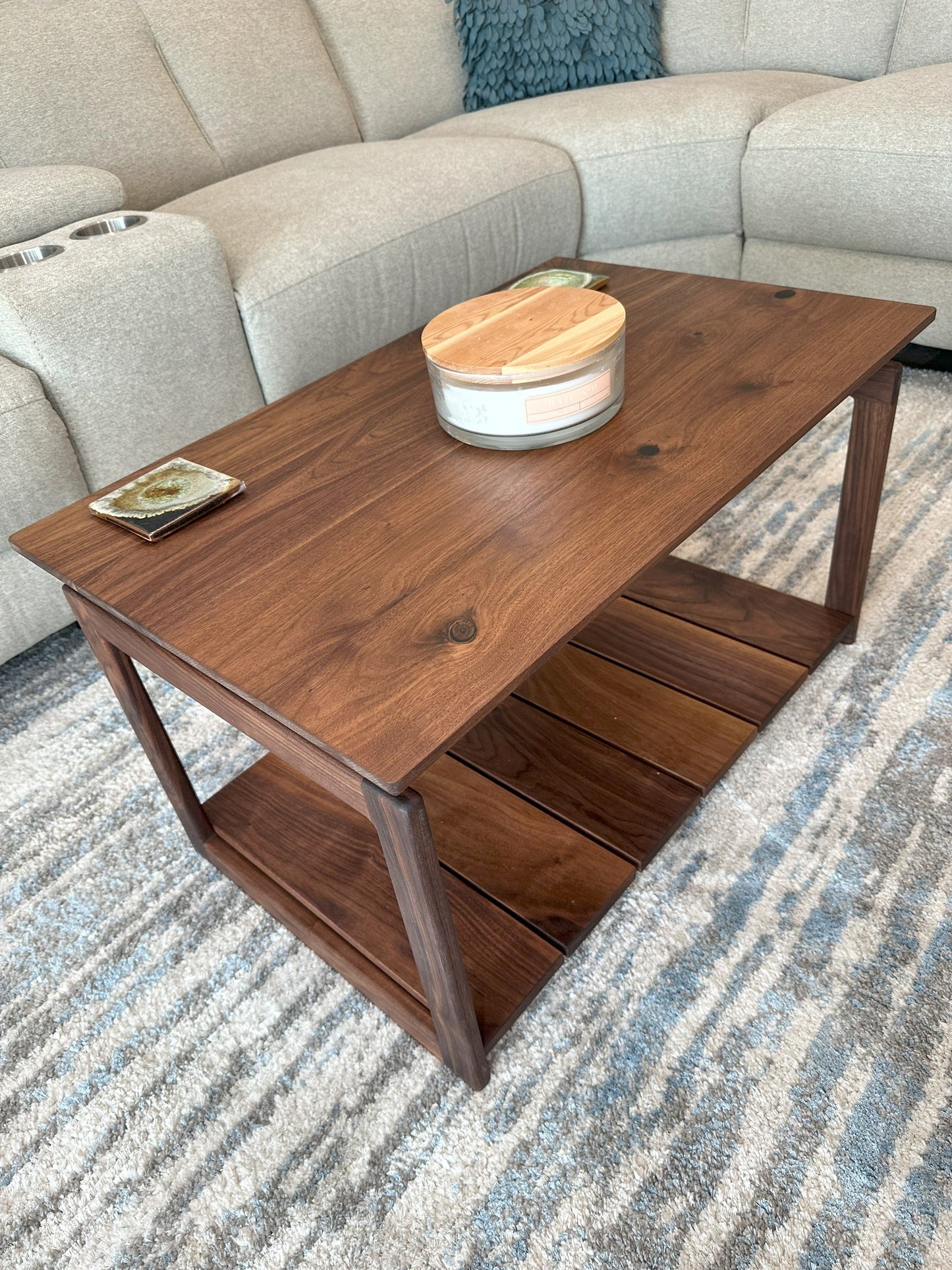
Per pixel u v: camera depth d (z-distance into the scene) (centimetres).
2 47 171
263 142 208
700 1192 76
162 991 98
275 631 69
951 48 196
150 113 190
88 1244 79
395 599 70
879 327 98
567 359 83
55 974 101
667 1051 85
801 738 113
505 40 222
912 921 93
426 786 110
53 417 126
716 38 223
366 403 102
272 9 210
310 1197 79
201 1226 79
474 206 171
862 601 126
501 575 71
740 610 127
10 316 122
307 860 104
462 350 87
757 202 184
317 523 82
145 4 193
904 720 114
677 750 109
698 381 93
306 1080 88
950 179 156
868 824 102
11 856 116
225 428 101
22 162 172
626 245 201
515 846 102
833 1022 86
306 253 152
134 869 112
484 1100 84
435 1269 74
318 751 64
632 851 99
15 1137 87
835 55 212
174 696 137
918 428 166
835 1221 73
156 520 83
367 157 185
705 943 94
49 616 138
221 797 113
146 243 133
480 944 92
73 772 126
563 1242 74
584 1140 80
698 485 78
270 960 99
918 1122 78
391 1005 89
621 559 71
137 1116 87
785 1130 79
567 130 193
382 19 224
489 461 87
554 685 120
